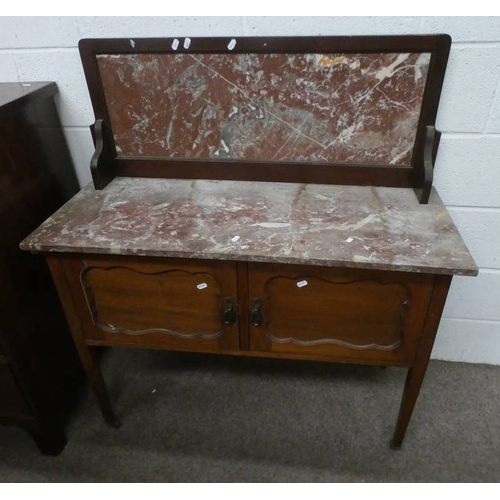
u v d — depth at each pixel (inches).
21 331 39.9
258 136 41.0
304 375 54.3
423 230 33.8
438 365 55.0
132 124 42.0
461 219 45.4
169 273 34.7
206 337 38.3
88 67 39.5
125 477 43.5
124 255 34.0
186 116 41.0
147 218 36.4
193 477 43.3
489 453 44.4
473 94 38.4
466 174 42.5
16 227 39.0
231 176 42.8
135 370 55.8
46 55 41.9
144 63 38.9
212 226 34.9
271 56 37.2
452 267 29.6
